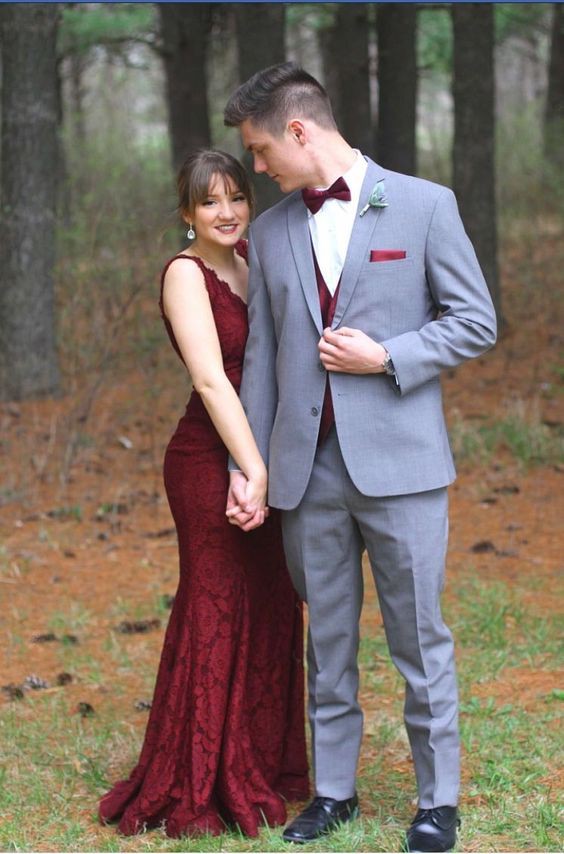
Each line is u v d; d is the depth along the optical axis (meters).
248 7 10.47
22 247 9.80
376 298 3.37
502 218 14.67
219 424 3.60
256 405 3.63
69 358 10.12
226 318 3.70
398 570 3.45
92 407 9.58
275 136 3.38
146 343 9.59
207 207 3.64
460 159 11.09
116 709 4.79
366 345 3.32
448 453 3.52
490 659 5.10
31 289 9.86
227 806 3.69
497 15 16.91
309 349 3.45
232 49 17.44
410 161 13.96
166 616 5.82
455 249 3.36
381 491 3.38
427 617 3.47
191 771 3.67
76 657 5.33
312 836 3.59
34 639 5.55
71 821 3.84
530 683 4.84
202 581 3.72
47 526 7.23
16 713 4.73
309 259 3.44
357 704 3.71
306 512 3.54
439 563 3.47
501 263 13.77
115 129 15.27
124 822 3.72
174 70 14.16
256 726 3.86
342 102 14.30
